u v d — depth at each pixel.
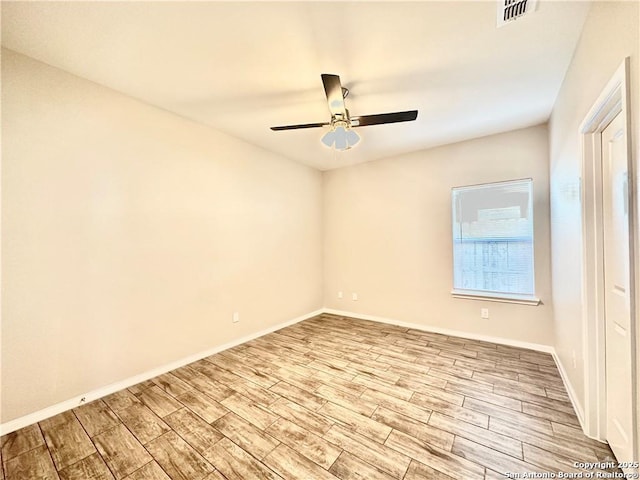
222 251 3.21
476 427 1.82
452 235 3.60
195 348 2.92
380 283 4.23
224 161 3.23
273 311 3.88
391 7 1.50
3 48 1.80
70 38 1.72
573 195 1.93
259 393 2.28
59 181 2.04
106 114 2.28
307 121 2.94
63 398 2.05
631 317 1.06
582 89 1.67
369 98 2.47
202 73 2.10
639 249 1.02
